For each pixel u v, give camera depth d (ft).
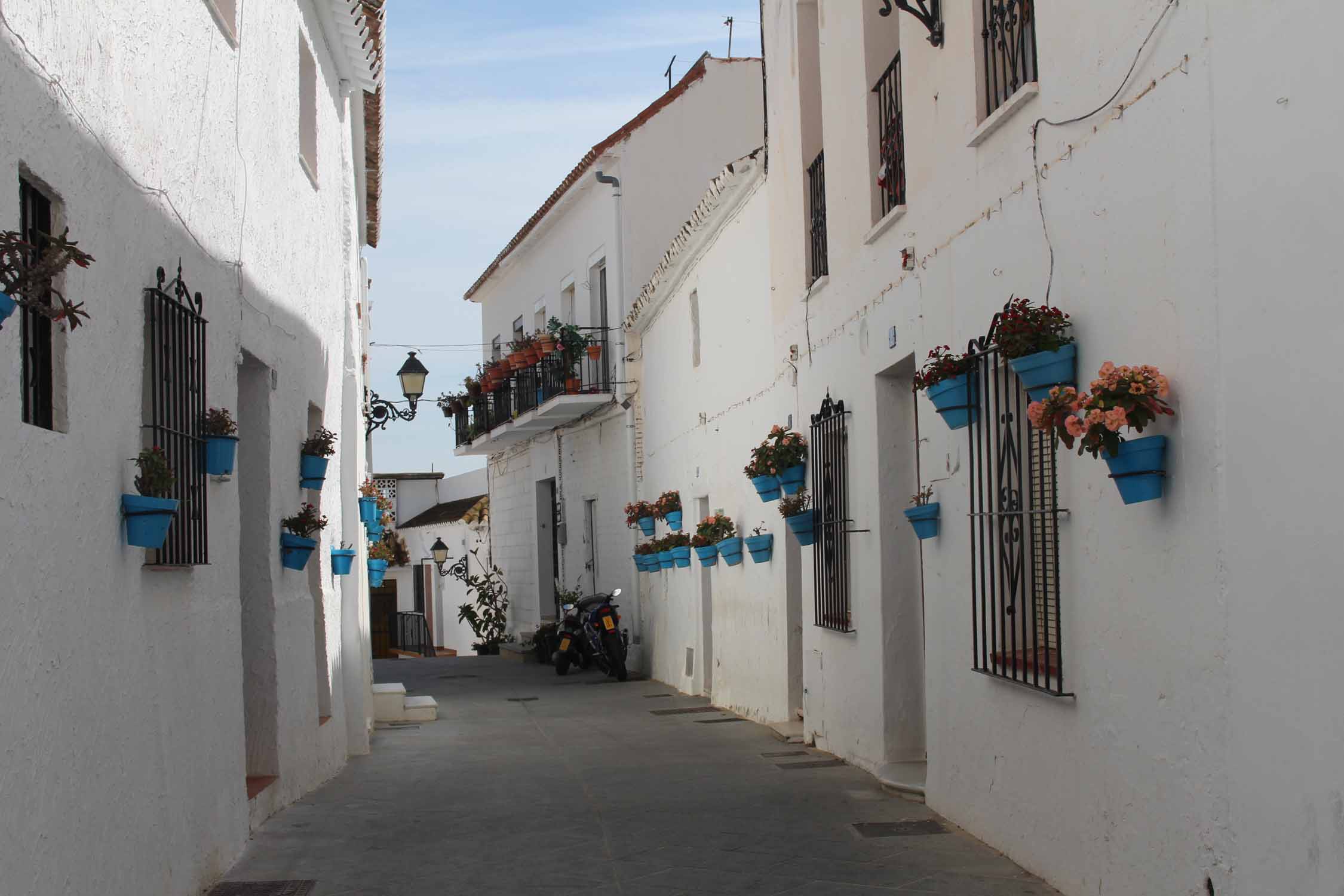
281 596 26.40
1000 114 19.83
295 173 28.68
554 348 68.23
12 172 12.57
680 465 53.21
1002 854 20.34
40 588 12.90
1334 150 11.53
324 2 31.37
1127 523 15.85
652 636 60.90
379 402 55.21
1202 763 14.03
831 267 31.48
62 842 13.24
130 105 16.61
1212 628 13.76
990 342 20.17
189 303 18.93
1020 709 19.66
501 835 23.22
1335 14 11.46
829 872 19.62
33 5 13.24
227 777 20.72
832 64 31.09
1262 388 12.76
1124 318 15.83
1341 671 11.57
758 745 35.24
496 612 89.97
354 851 21.89
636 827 23.65
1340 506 11.55
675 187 66.23
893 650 28.07
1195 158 13.94
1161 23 14.71
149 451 16.19
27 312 13.33
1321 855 11.89
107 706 14.84
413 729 42.16
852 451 30.12
